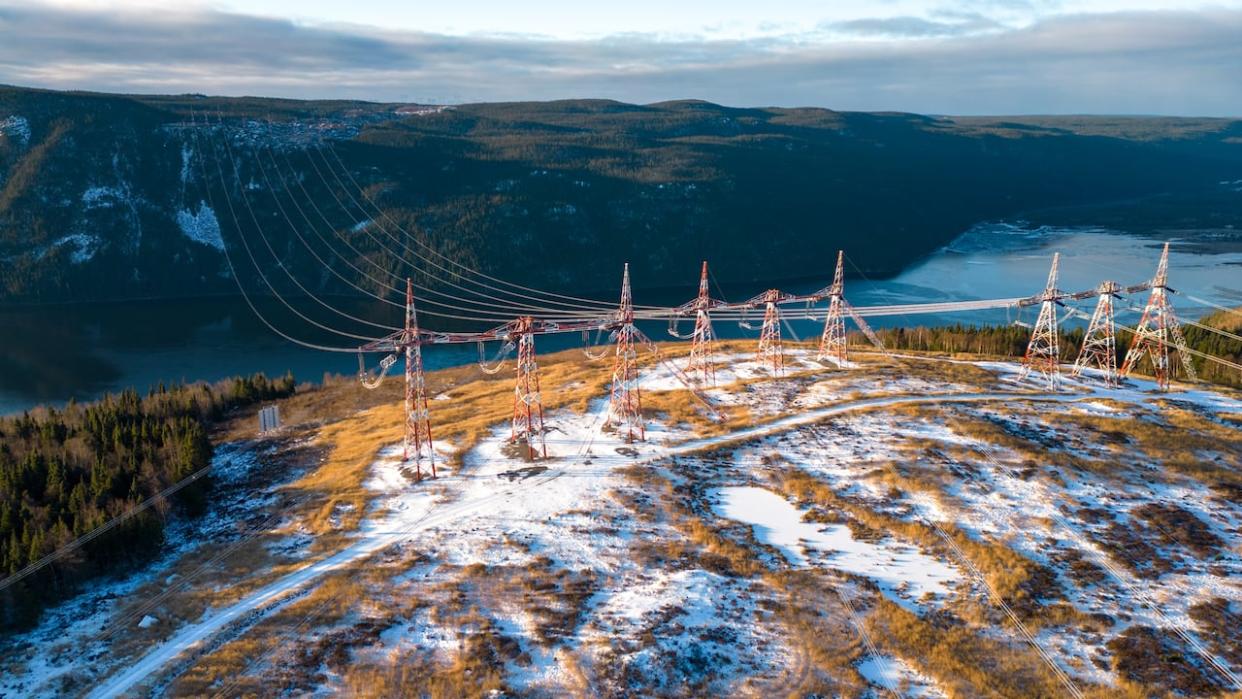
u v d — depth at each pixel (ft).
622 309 321.93
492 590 218.59
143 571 242.99
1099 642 200.03
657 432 316.81
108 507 263.29
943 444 295.69
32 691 185.26
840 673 188.14
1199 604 213.25
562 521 251.19
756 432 314.35
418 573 226.58
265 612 211.61
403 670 189.16
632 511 256.32
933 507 257.14
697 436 311.88
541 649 196.34
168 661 194.08
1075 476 273.95
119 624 211.41
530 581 221.87
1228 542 239.50
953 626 205.05
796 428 315.58
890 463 282.77
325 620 207.21
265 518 268.00
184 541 261.44
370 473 291.79
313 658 193.36
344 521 257.96
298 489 287.89
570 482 275.39
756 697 181.47
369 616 208.74
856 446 298.56
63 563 229.04
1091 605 213.05
